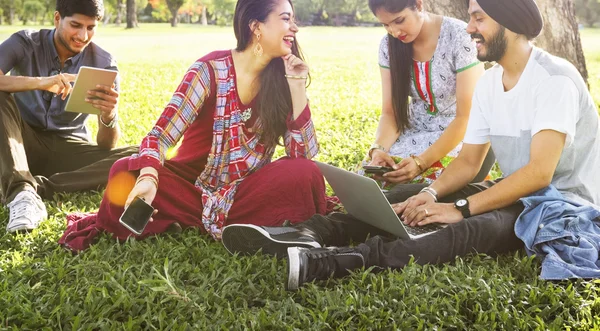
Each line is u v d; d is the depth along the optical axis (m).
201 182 4.25
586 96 3.80
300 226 3.83
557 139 3.69
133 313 3.11
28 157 5.28
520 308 3.15
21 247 4.12
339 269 3.45
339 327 2.96
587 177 3.87
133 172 4.02
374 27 43.91
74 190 5.16
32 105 5.27
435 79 4.66
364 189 3.61
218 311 3.09
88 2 4.98
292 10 4.08
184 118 4.04
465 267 3.48
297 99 4.14
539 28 3.79
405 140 4.84
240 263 3.70
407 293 3.22
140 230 3.65
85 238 4.05
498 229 3.66
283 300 3.22
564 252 3.55
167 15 60.91
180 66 18.16
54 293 3.28
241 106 4.13
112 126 5.20
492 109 4.02
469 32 3.91
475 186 4.13
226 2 56.16
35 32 5.20
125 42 29.44
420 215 3.85
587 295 3.29
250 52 4.07
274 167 4.06
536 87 3.78
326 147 6.71
